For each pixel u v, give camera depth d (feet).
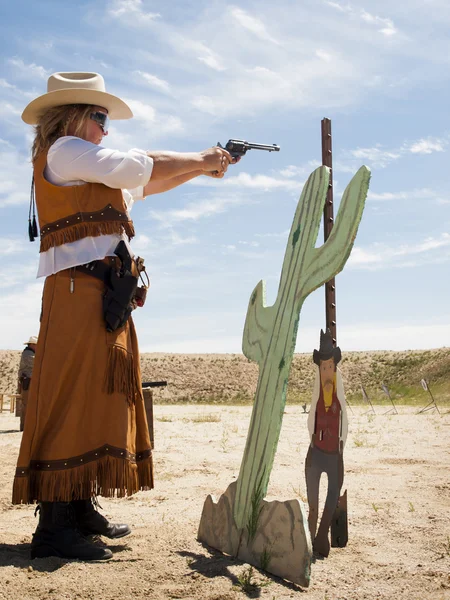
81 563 9.56
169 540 11.01
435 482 16.47
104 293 10.34
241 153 12.75
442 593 8.43
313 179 10.16
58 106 10.87
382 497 14.76
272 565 9.07
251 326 10.78
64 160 10.32
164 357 182.09
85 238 10.28
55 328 10.16
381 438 27.68
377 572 9.34
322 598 8.18
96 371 10.11
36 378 10.11
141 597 8.14
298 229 10.22
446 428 32.68
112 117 11.63
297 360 167.63
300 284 9.78
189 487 16.25
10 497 15.14
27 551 10.48
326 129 11.51
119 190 10.65
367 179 8.87
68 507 10.18
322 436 10.55
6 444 25.75
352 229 8.92
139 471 10.76
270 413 9.68
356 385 146.82
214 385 159.53
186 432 31.24
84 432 9.93
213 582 8.64
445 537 11.23
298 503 8.80
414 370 142.10
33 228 11.43
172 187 12.50
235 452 22.95
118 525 11.57
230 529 10.09
